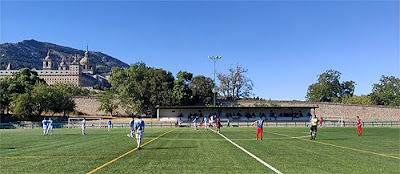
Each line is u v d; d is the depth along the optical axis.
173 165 12.02
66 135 31.70
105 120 71.69
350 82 118.19
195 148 18.03
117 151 16.50
